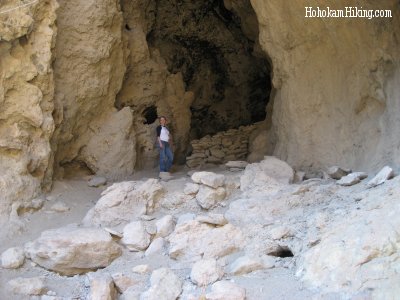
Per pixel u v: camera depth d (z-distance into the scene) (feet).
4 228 17.93
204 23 40.42
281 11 23.20
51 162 21.99
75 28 23.97
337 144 21.39
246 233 16.07
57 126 22.76
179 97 33.14
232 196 19.74
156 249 16.22
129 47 29.32
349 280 11.80
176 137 32.78
